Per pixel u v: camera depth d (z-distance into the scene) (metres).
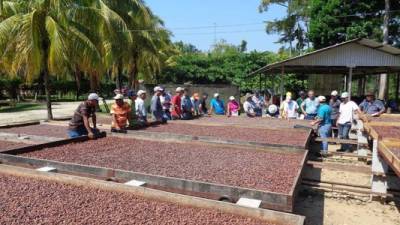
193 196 3.70
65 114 19.78
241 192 3.62
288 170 4.80
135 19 19.33
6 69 14.45
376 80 29.20
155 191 3.57
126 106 8.25
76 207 3.35
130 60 20.03
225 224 3.01
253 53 28.41
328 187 5.95
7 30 12.19
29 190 3.83
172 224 2.99
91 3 14.42
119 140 7.11
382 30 21.48
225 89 17.25
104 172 4.36
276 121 10.63
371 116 9.74
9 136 7.79
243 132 8.35
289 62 15.59
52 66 12.78
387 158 4.77
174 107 11.26
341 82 23.42
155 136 7.19
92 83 18.95
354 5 21.25
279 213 3.05
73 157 5.39
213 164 5.12
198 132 8.25
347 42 14.77
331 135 10.15
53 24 12.19
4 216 3.13
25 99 33.47
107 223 3.00
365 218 5.06
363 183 6.72
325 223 4.85
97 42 14.79
